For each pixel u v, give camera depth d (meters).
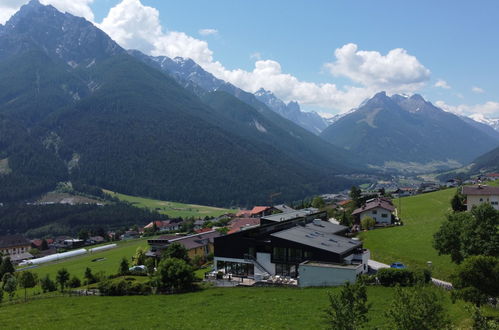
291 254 65.12
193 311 48.41
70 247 183.25
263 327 40.62
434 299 25.25
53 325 46.81
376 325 36.97
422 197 154.75
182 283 61.06
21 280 81.69
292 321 41.81
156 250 99.00
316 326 39.72
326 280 57.47
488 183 191.00
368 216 114.31
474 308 26.53
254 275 66.19
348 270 56.22
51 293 69.75
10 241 194.75
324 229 83.44
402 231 93.81
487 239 49.72
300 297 51.31
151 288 62.53
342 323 24.22
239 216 183.62
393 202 150.00
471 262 37.03
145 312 49.75
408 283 52.56
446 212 113.19
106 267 106.62
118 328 43.78
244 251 69.62
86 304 56.88
